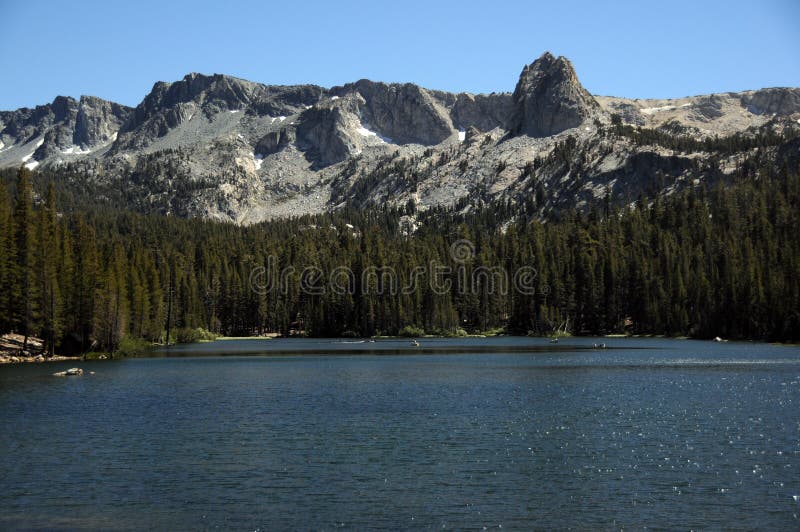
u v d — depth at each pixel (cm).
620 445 4678
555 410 6116
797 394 7006
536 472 4012
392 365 11081
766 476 3912
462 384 8181
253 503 3469
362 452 4506
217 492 3647
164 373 9744
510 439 4888
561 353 13450
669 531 3092
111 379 8800
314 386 8088
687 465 4150
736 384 7888
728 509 3372
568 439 4869
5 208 11619
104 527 3145
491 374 9362
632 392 7275
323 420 5672
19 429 5272
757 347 14550
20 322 11712
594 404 6450
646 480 3853
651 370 9694
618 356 12438
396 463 4216
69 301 12456
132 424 5500
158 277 17888
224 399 6931
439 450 4556
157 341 18112
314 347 17000
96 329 12812
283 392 7512
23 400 6794
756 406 6244
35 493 3634
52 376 8975
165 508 3403
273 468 4119
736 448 4562
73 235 15488
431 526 3153
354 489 3697
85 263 12788
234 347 17162
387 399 6894
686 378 8588
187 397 7088
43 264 11644
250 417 5825
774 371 9412
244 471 4047
